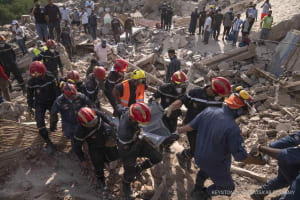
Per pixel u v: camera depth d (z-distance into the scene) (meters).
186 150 4.04
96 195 3.60
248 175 4.14
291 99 6.69
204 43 12.25
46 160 3.97
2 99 4.74
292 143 2.97
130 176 3.43
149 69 9.57
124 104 4.24
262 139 5.05
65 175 3.81
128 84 4.12
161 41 12.77
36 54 6.20
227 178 3.17
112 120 3.90
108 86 4.89
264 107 6.88
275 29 11.45
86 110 3.07
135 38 13.37
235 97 2.87
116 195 3.64
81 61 9.98
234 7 16.20
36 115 4.12
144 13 18.88
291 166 2.73
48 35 10.40
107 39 13.78
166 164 4.33
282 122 5.66
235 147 2.78
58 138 4.39
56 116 3.91
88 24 13.36
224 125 2.82
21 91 7.27
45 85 4.09
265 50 10.88
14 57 6.67
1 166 3.64
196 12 12.67
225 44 12.11
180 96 4.11
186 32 13.83
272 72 9.10
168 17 13.40
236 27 11.30
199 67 8.73
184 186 3.94
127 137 3.10
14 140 3.78
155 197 3.56
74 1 20.30
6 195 3.32
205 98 3.66
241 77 8.48
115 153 3.70
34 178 3.65
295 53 8.28
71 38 10.78
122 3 19.45
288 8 13.12
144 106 2.98
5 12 36.53
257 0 15.87
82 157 3.48
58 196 3.42
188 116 3.96
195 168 4.40
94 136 3.32
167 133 3.67
